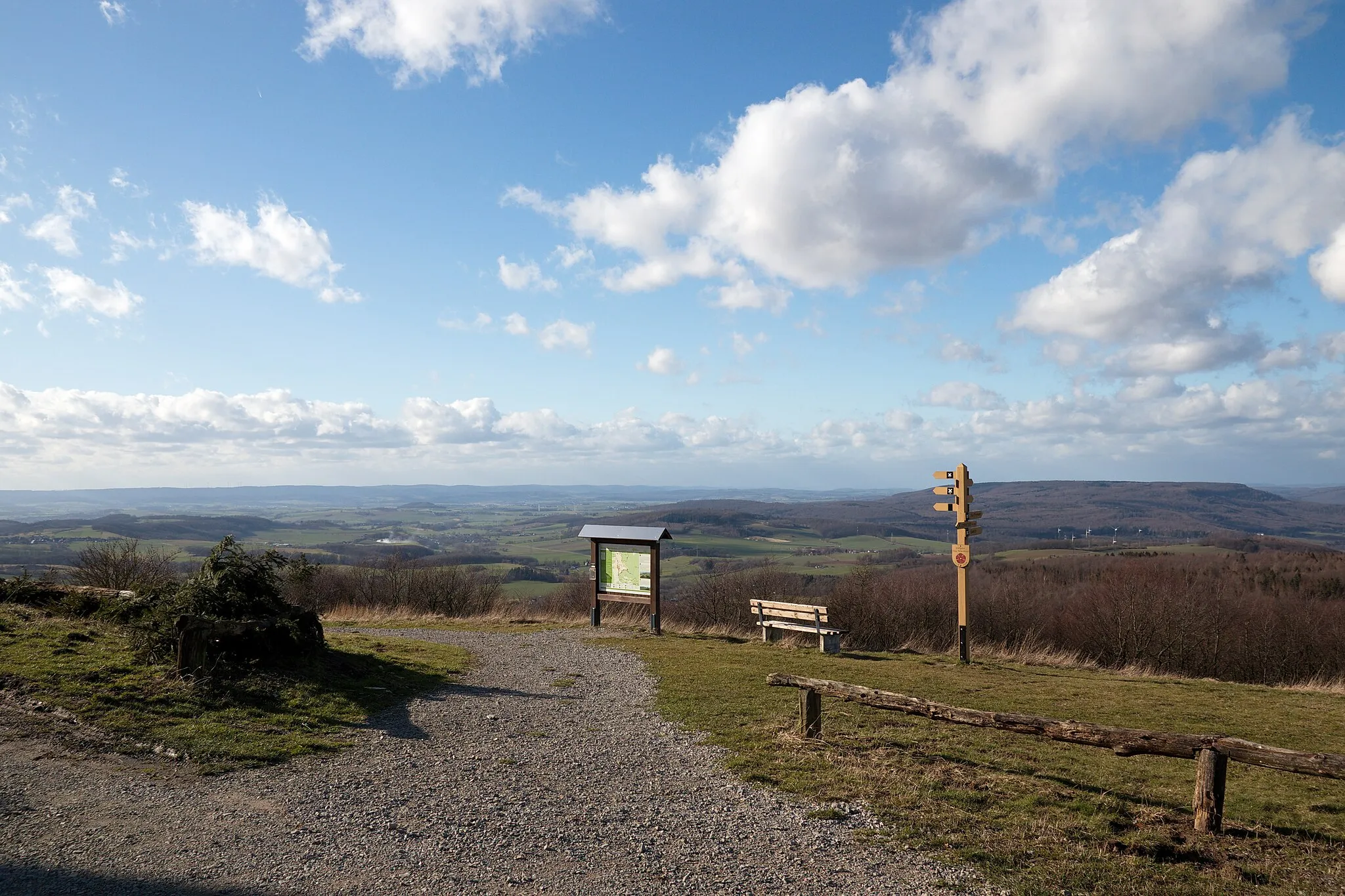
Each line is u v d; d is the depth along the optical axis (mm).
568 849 5078
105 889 4227
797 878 4699
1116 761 7430
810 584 27547
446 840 5160
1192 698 11031
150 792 5770
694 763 7129
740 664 12602
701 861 4934
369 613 20219
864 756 7320
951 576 29312
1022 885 4621
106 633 9836
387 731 7938
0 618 10016
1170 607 26969
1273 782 7082
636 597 17000
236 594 9789
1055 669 14047
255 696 8359
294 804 5688
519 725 8438
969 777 6680
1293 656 26172
